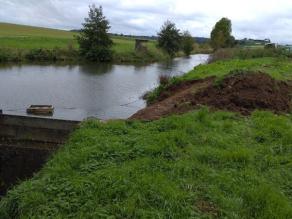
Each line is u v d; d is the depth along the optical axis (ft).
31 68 146.41
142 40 236.63
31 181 26.32
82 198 22.94
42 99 88.17
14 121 45.96
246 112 40.98
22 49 176.04
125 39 359.05
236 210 22.20
